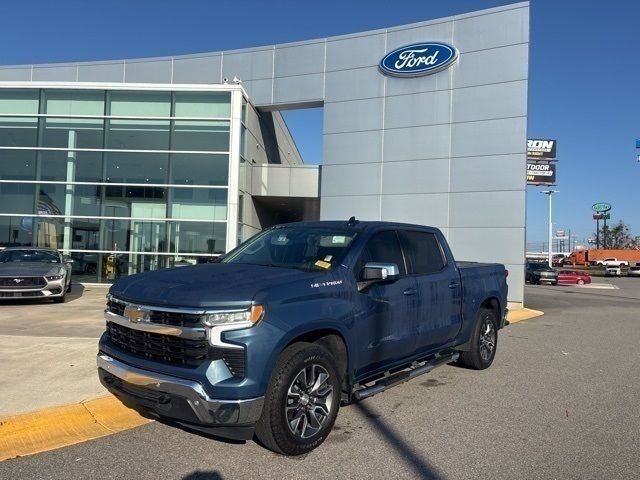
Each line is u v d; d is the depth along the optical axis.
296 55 22.72
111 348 4.41
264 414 3.96
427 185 20.41
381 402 5.81
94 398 5.17
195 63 24.08
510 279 19.03
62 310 11.77
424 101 20.58
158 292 4.12
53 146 20.14
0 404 4.96
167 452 4.27
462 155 19.92
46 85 20.09
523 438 4.75
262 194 23.11
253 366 3.81
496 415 5.40
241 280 4.25
